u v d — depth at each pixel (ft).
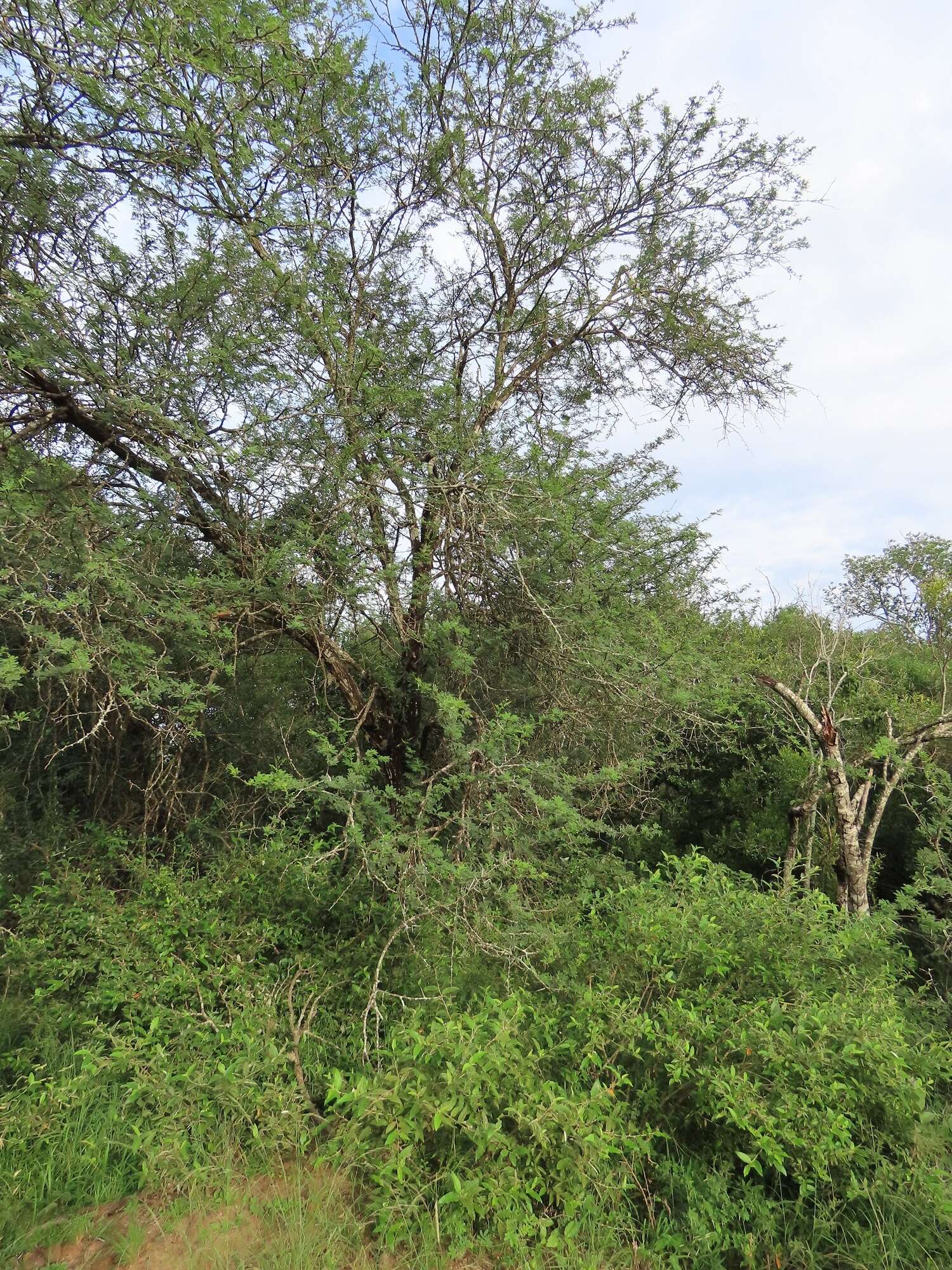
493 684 16.53
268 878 14.66
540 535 15.11
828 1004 10.20
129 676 11.61
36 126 11.55
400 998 11.01
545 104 18.95
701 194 19.84
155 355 13.69
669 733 16.90
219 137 12.53
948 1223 8.21
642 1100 9.89
